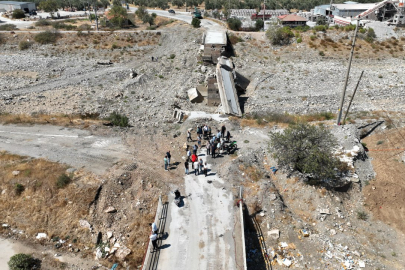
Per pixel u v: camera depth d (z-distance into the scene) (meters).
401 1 64.88
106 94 42.22
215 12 84.56
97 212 23.16
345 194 25.48
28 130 32.69
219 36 55.34
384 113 36.19
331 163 24.23
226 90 37.88
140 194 24.11
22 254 20.62
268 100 39.94
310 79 45.47
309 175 25.48
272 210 23.16
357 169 27.66
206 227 20.69
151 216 22.56
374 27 59.84
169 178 25.33
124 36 61.19
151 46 58.44
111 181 24.70
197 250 19.06
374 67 49.69
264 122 34.28
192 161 26.00
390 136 32.47
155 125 34.38
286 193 25.17
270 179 26.27
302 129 25.45
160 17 79.75
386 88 42.16
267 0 125.44
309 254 20.61
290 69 49.00
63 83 45.84
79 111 37.47
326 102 39.22
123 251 21.03
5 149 29.08
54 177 24.94
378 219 23.98
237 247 19.23
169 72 48.72
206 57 49.25
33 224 22.97
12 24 70.12
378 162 29.17
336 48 54.41
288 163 25.89
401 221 23.70
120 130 33.03
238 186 24.59
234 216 21.61
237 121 34.53
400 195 25.38
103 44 58.94
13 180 25.00
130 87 44.09
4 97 40.72
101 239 22.09
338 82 44.66
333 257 20.47
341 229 22.69
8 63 52.12
